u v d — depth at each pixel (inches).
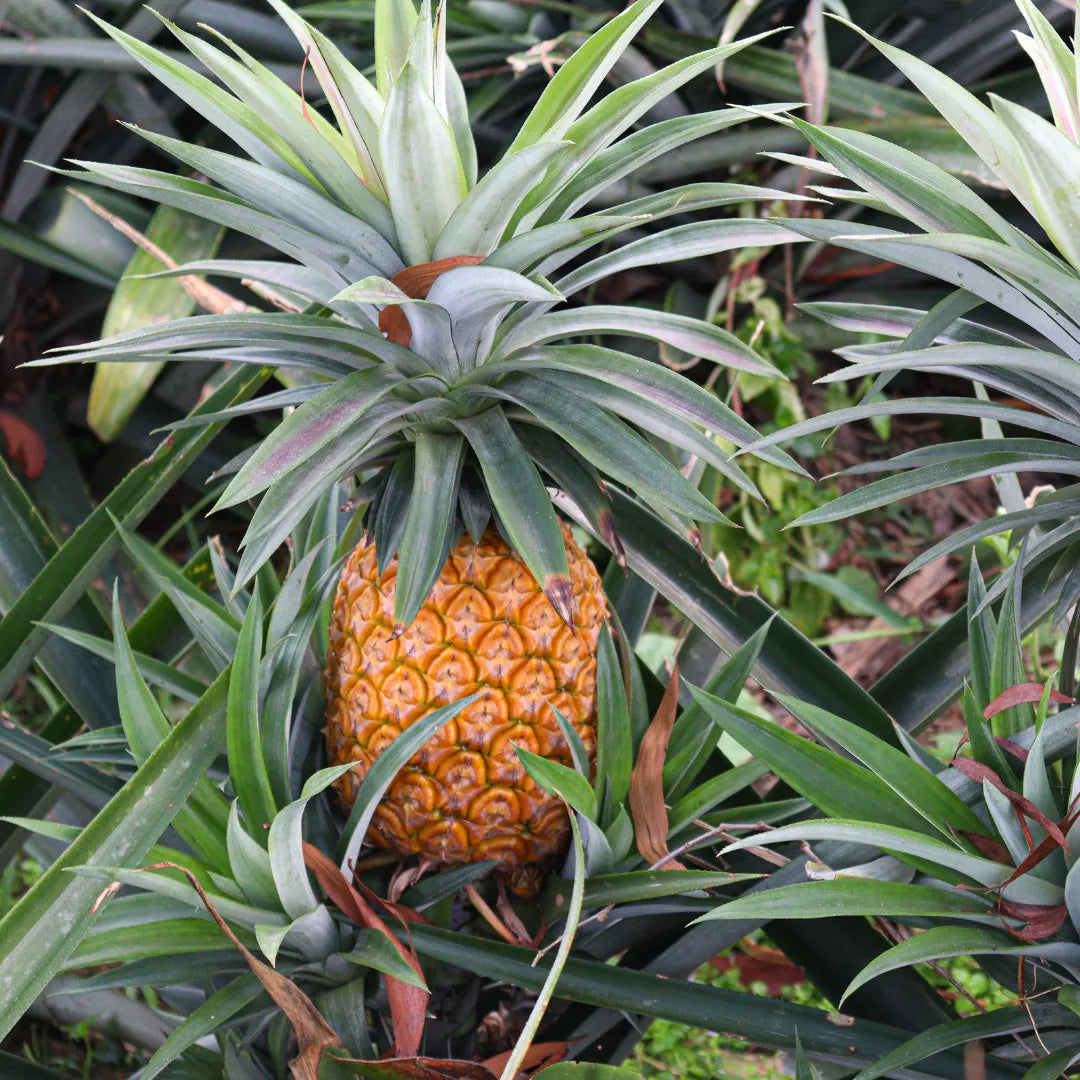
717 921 63.6
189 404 116.7
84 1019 72.5
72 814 71.3
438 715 61.1
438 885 62.9
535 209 61.5
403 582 60.7
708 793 63.4
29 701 107.0
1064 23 103.4
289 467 59.4
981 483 136.2
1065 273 58.6
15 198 106.8
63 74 118.0
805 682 67.0
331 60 60.1
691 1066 76.2
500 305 60.9
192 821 62.5
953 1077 61.1
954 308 60.1
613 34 60.4
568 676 63.0
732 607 67.9
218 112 61.0
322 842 63.4
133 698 63.3
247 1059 63.3
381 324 61.6
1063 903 59.5
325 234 61.1
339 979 62.6
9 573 69.8
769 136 99.6
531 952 62.5
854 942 64.6
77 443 127.0
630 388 61.3
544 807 63.1
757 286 113.9
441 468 61.9
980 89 99.0
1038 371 59.7
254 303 108.9
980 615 62.9
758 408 126.5
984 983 79.0
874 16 108.1
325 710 64.9
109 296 116.0
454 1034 64.9
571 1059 64.1
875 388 61.0
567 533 64.2
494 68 111.3
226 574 67.6
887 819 60.8
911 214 59.8
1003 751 61.6
